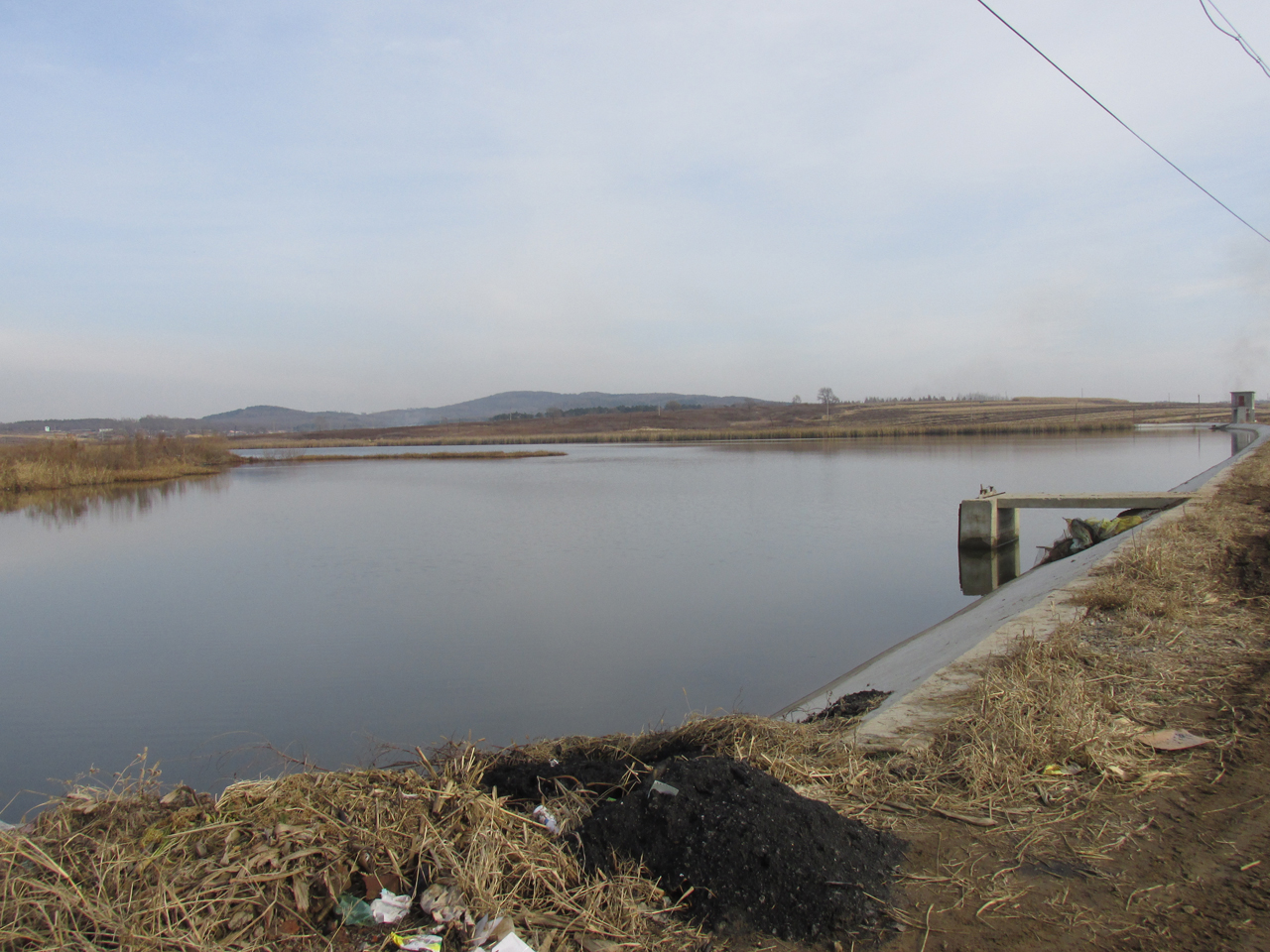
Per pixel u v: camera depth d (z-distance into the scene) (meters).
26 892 2.88
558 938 3.03
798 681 10.55
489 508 29.89
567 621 13.70
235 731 8.37
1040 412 130.12
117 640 13.25
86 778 7.97
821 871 3.35
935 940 3.11
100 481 45.38
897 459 49.06
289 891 3.08
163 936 2.77
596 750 5.03
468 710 9.71
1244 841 3.77
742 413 156.12
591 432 133.88
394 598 15.67
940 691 6.32
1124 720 5.25
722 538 21.64
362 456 71.38
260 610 15.07
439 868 3.23
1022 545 21.56
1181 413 124.94
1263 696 5.57
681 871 3.39
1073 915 3.26
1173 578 9.30
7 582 18.28
